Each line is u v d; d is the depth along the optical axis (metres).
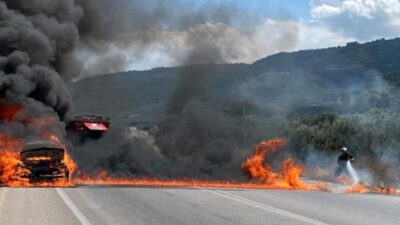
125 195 16.81
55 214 12.02
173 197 16.38
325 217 12.25
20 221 10.97
